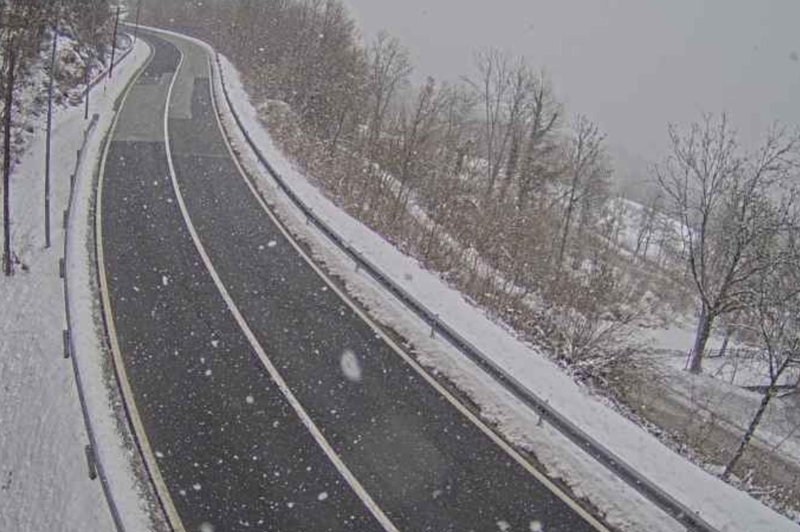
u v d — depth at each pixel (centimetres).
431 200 2825
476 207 2797
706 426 1939
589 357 1703
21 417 1243
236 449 1148
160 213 2117
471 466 1157
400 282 1733
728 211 2603
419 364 1451
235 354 1420
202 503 1033
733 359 2739
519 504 1084
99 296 1606
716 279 2714
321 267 1869
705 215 2638
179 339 1458
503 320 1794
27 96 2739
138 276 1714
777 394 2341
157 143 2805
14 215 1980
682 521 1013
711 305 2612
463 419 1280
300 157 2852
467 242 2383
